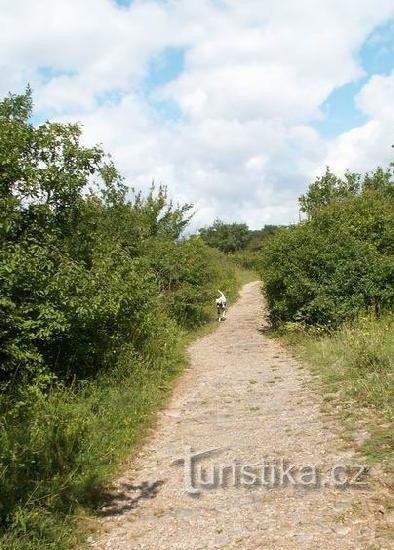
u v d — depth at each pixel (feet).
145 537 15.89
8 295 24.97
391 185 77.61
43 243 29.71
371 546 13.73
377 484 17.20
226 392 32.53
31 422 20.61
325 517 15.62
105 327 33.55
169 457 22.41
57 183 31.94
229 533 15.52
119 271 36.01
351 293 45.27
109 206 51.16
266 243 62.64
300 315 48.34
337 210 57.88
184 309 62.44
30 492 16.89
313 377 32.60
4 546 14.33
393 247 50.34
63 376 29.45
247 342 52.80
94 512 17.70
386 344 33.12
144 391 31.14
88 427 23.07
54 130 32.58
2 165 28.43
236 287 110.32
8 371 25.29
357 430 22.12
